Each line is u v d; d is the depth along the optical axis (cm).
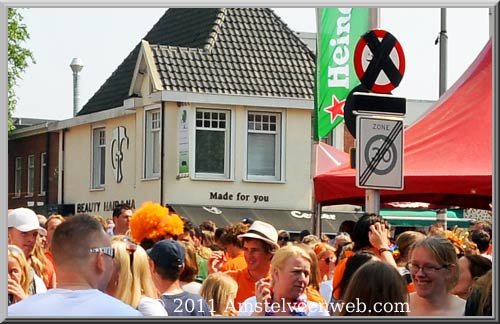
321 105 1184
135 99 2548
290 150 2564
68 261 501
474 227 1027
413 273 634
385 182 852
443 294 633
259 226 768
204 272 896
